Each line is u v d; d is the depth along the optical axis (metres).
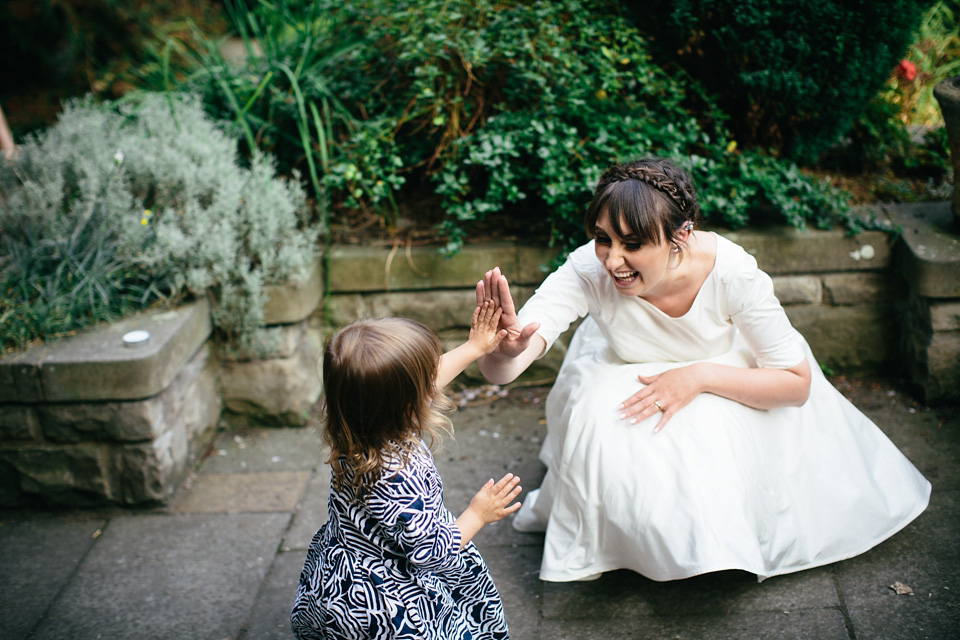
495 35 3.40
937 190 3.48
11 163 3.23
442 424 1.77
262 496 2.94
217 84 3.84
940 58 4.43
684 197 1.92
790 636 2.14
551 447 2.55
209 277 3.05
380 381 1.61
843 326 3.29
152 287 3.03
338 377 1.63
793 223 3.13
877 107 3.63
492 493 1.81
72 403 2.72
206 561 2.62
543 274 3.33
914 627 2.12
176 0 6.64
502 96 3.56
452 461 3.08
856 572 2.33
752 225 3.28
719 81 3.36
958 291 2.91
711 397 2.17
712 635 2.17
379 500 1.64
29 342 2.77
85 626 2.36
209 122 3.58
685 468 2.06
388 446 1.66
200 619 2.38
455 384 3.55
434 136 3.60
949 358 3.02
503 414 3.37
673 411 2.13
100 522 2.84
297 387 3.32
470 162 3.21
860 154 3.70
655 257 1.91
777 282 3.24
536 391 3.52
